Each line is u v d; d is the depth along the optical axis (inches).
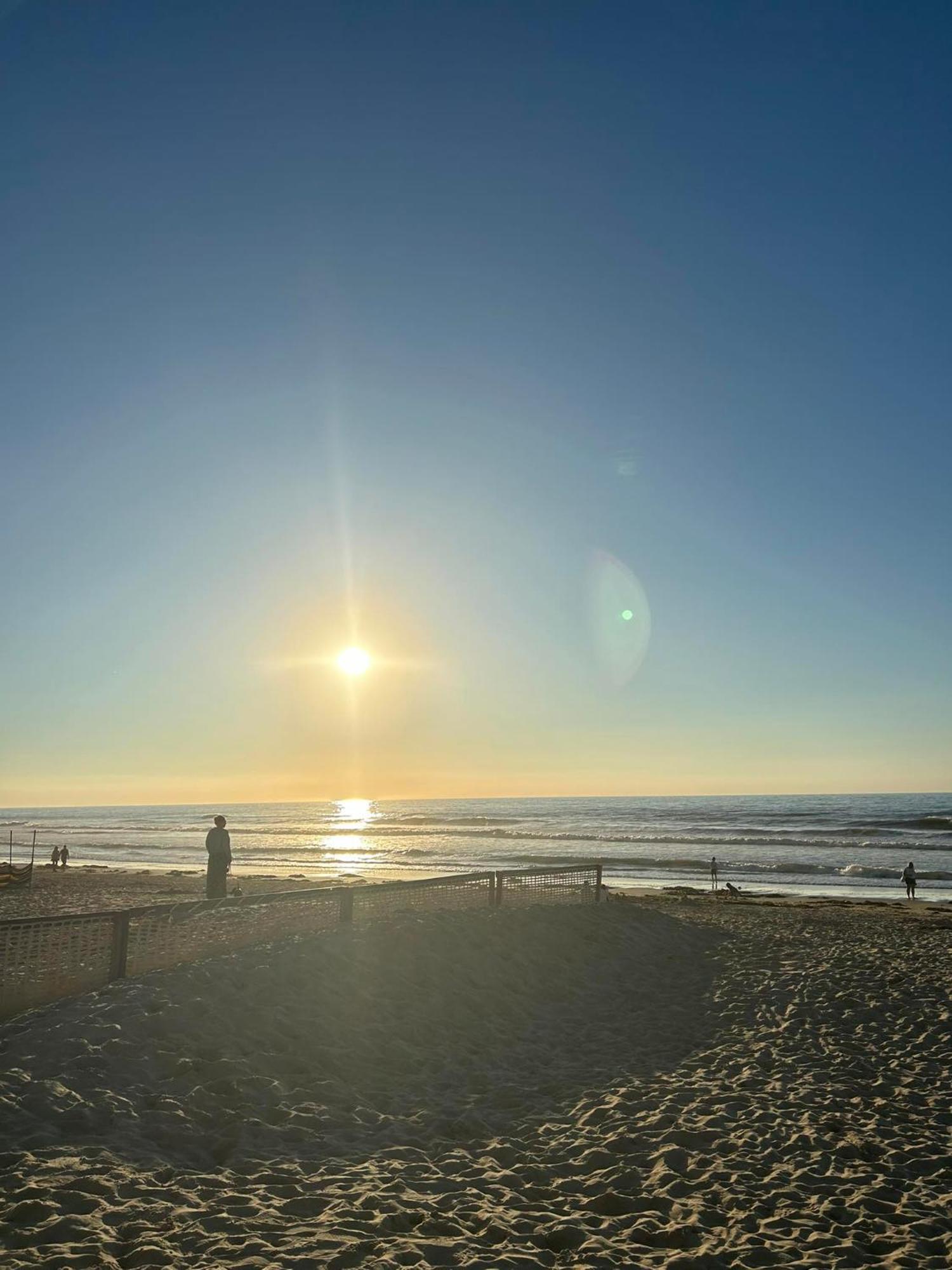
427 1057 347.6
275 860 2306.8
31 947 338.0
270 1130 256.7
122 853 2655.0
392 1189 222.5
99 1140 234.2
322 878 1631.4
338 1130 267.0
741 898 1294.3
